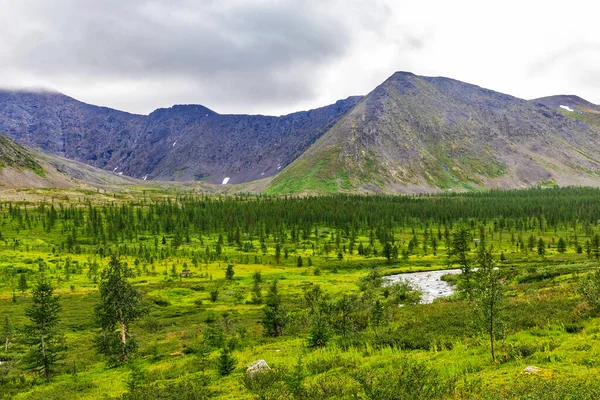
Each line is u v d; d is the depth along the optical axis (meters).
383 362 28.48
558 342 26.72
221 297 100.06
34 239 196.75
